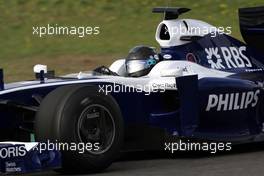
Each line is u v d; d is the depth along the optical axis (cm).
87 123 2281
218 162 2500
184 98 2588
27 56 5159
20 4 6097
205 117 2698
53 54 5188
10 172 2105
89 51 5244
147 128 2620
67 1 6138
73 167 2277
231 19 5872
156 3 6156
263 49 2972
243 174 2255
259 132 2834
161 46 2842
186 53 2806
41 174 2328
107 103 2331
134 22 5862
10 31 5672
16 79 4497
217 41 2892
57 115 2225
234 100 2755
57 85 2430
